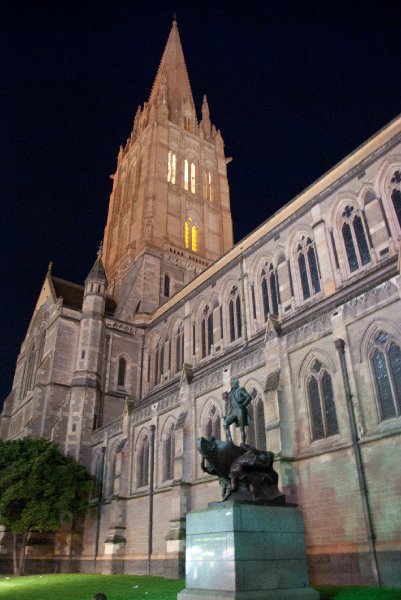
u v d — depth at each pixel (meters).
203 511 17.06
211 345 50.19
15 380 71.31
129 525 41.88
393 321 25.50
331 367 28.16
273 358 31.61
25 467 42.72
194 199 82.06
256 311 44.34
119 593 24.31
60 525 44.94
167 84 97.06
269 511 16.56
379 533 22.44
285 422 29.20
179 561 32.38
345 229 37.97
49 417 53.69
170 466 39.56
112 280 77.81
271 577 15.55
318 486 26.16
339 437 26.44
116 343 60.75
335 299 32.25
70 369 57.16
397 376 24.81
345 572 23.27
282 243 43.38
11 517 42.72
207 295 52.41
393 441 23.19
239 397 21.45
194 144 88.94
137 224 77.12
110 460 48.06
